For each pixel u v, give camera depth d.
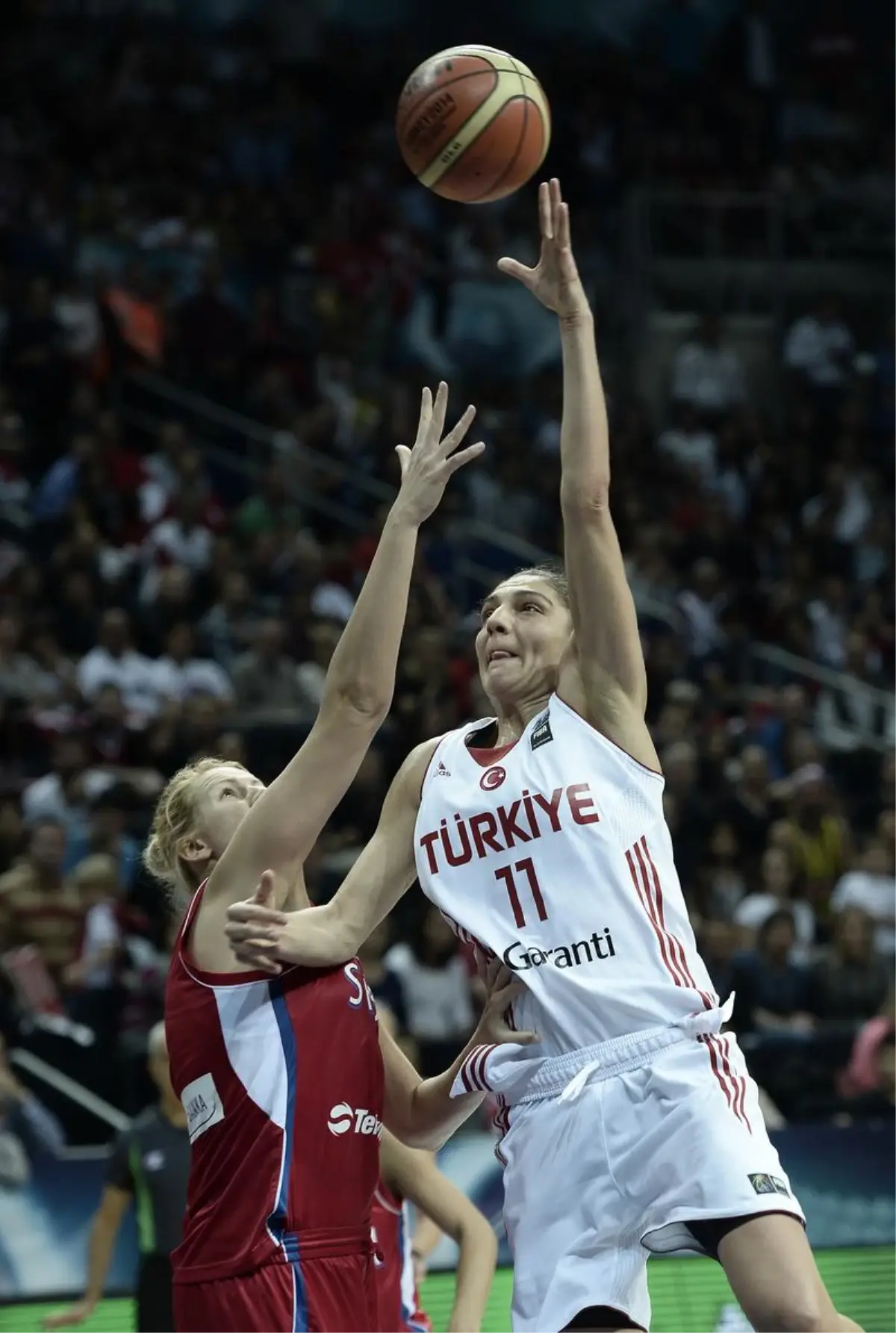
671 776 31.73
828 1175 22.17
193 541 38.69
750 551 44.22
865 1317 21.47
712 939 26.28
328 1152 10.20
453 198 12.31
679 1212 9.88
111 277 47.00
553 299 10.98
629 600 10.87
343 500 42.94
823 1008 26.25
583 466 10.78
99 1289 18.84
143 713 32.84
